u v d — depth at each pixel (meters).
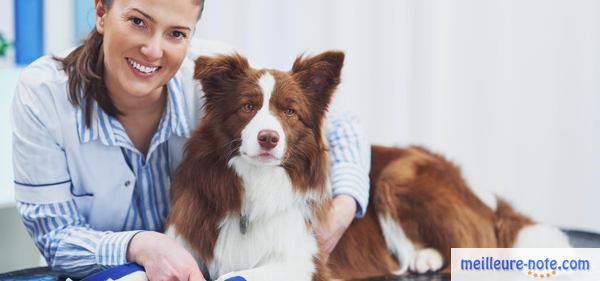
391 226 2.42
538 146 3.63
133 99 1.86
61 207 1.90
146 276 1.70
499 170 3.70
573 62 3.51
